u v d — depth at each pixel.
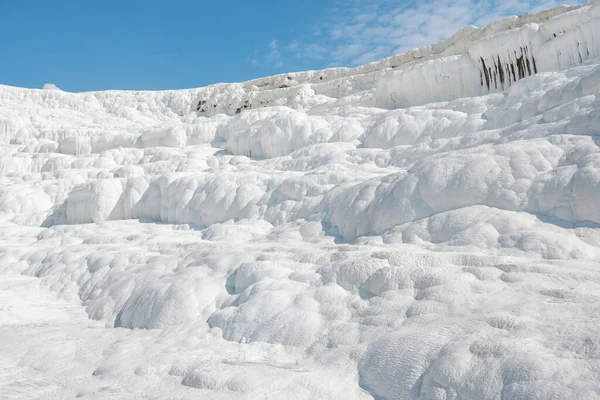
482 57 13.88
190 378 3.80
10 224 13.07
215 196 10.55
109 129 24.64
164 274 6.41
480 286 4.09
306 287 4.99
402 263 4.80
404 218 6.49
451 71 14.62
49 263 8.29
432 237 5.82
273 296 4.92
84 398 3.74
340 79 24.30
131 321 5.68
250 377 3.66
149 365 4.20
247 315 4.82
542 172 5.84
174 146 18.91
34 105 30.91
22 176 16.30
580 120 6.62
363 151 11.12
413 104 15.70
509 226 5.29
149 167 15.14
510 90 10.96
